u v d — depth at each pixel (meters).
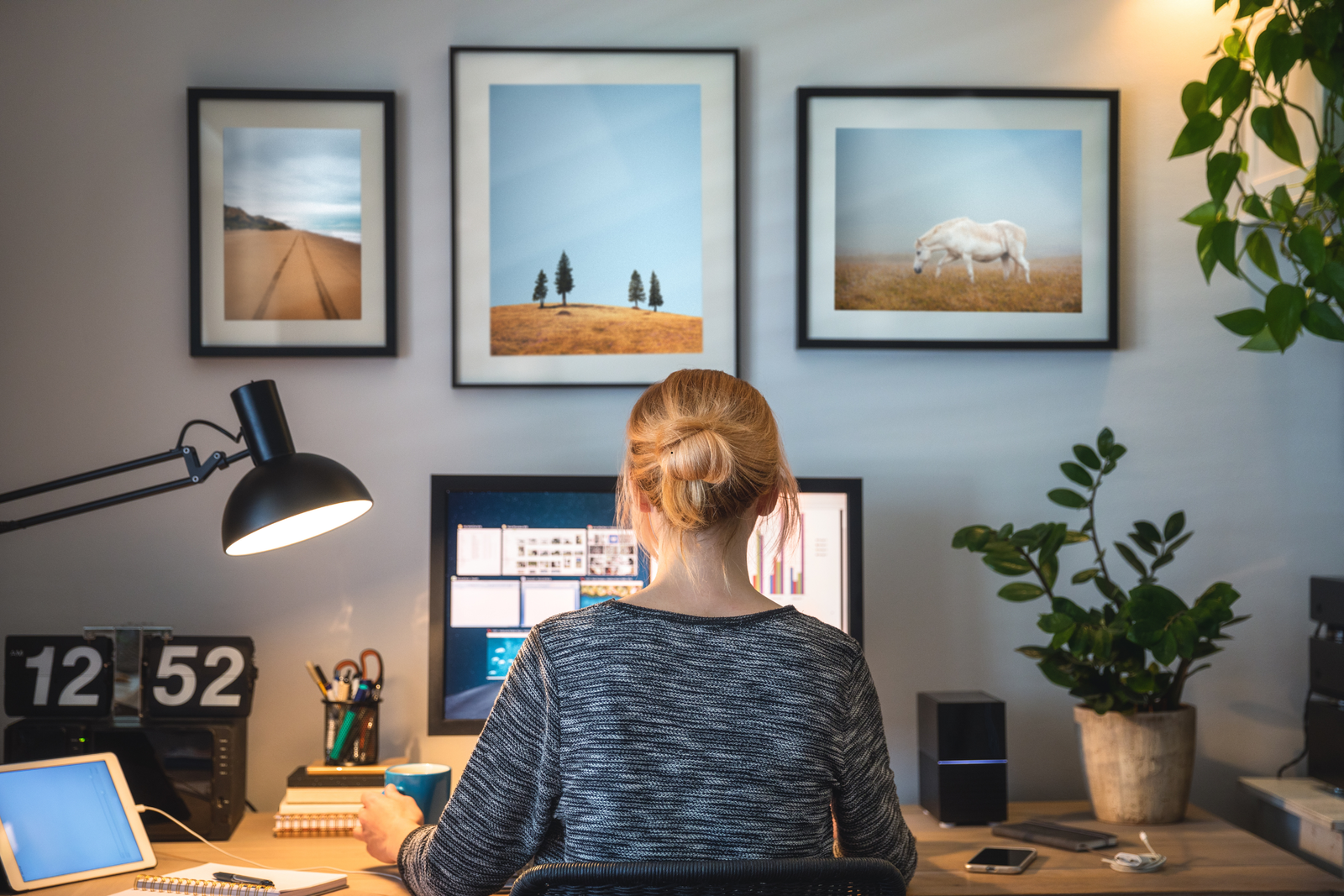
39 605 1.85
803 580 1.79
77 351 1.87
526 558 1.78
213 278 1.88
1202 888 1.41
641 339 1.92
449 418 1.92
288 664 1.88
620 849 0.85
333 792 1.62
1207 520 1.98
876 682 1.94
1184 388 1.99
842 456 1.96
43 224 1.87
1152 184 1.99
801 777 0.88
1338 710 1.76
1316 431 2.00
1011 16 1.97
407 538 1.90
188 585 1.87
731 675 0.89
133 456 1.88
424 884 0.98
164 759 1.61
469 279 1.91
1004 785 1.70
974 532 1.71
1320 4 1.49
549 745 0.91
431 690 1.76
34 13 1.87
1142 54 1.98
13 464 1.86
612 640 0.91
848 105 1.94
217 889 1.28
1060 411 1.98
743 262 1.95
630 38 1.94
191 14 1.89
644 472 0.97
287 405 1.90
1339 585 1.81
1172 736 1.68
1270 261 1.60
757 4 1.95
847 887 0.80
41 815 1.36
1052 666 1.71
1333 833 1.67
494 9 1.93
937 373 1.97
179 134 1.89
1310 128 1.82
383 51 1.92
